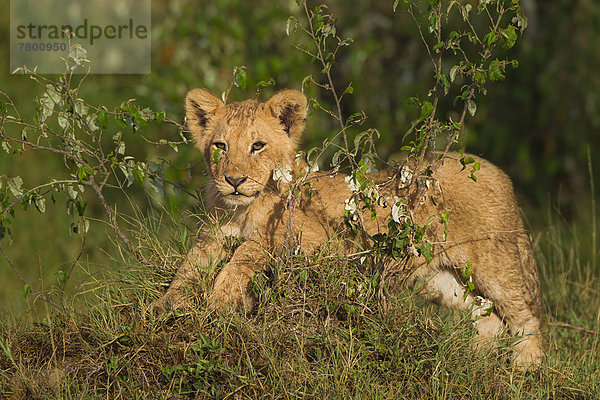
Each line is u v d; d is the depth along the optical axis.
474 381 7.31
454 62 14.78
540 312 9.20
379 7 15.52
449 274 9.08
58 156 14.60
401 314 7.57
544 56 14.71
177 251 8.53
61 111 8.26
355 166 7.84
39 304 10.73
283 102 8.27
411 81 15.10
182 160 12.98
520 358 8.88
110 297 7.91
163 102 14.07
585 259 12.57
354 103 14.95
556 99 15.12
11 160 14.30
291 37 14.27
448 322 7.63
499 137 15.05
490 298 9.00
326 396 6.68
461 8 7.54
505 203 8.95
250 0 14.72
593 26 15.04
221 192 8.06
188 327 7.34
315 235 8.32
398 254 7.49
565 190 15.33
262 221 8.39
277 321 7.34
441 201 8.66
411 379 7.16
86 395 6.80
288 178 7.75
